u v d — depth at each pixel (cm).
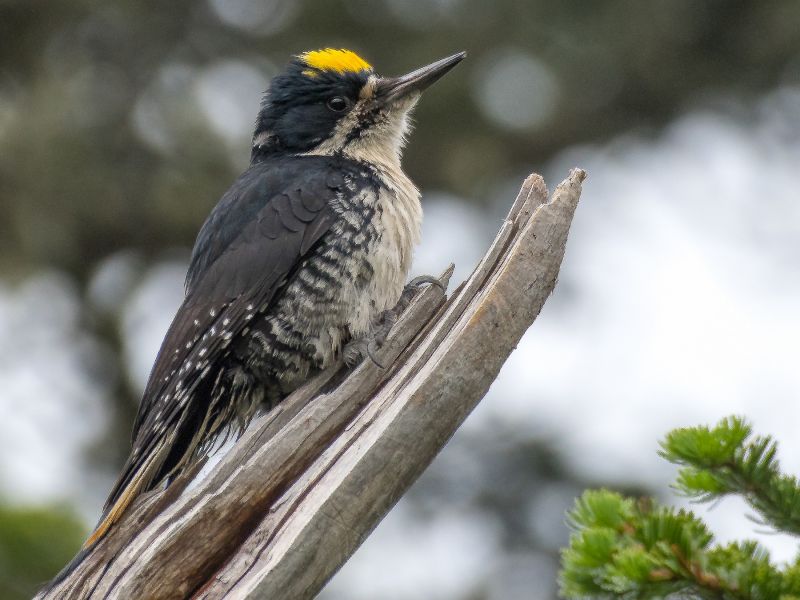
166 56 1870
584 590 536
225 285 815
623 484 1459
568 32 1905
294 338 806
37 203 1755
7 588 984
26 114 1775
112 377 1698
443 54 1873
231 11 1903
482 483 1500
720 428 537
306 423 634
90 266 1778
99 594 604
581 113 1942
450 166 1903
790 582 508
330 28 1892
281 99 926
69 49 1856
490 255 642
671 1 1902
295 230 814
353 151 899
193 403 820
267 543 593
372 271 813
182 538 600
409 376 628
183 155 1786
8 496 1016
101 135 1786
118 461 1634
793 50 1927
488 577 1461
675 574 516
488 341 616
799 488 537
